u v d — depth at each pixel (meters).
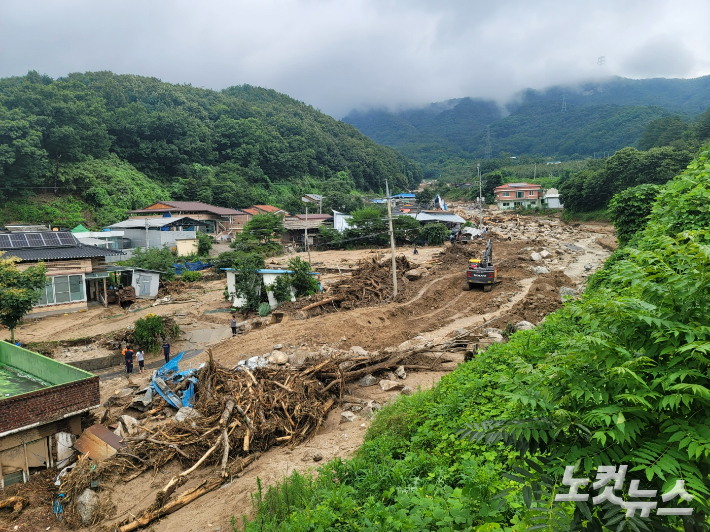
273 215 76.06
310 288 35.41
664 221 11.00
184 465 13.49
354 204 104.00
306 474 11.51
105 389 21.20
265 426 14.38
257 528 8.99
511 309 27.52
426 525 6.38
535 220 84.69
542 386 4.25
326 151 146.62
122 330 27.62
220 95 155.88
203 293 42.25
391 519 6.73
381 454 10.41
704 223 9.98
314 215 85.81
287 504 9.85
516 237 67.94
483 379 11.85
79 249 36.78
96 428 14.80
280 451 13.90
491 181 112.88
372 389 17.91
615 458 3.58
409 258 56.56
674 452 3.36
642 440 3.63
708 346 3.31
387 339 24.08
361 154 158.38
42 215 67.81
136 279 40.78
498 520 5.59
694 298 3.87
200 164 107.75
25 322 32.03
